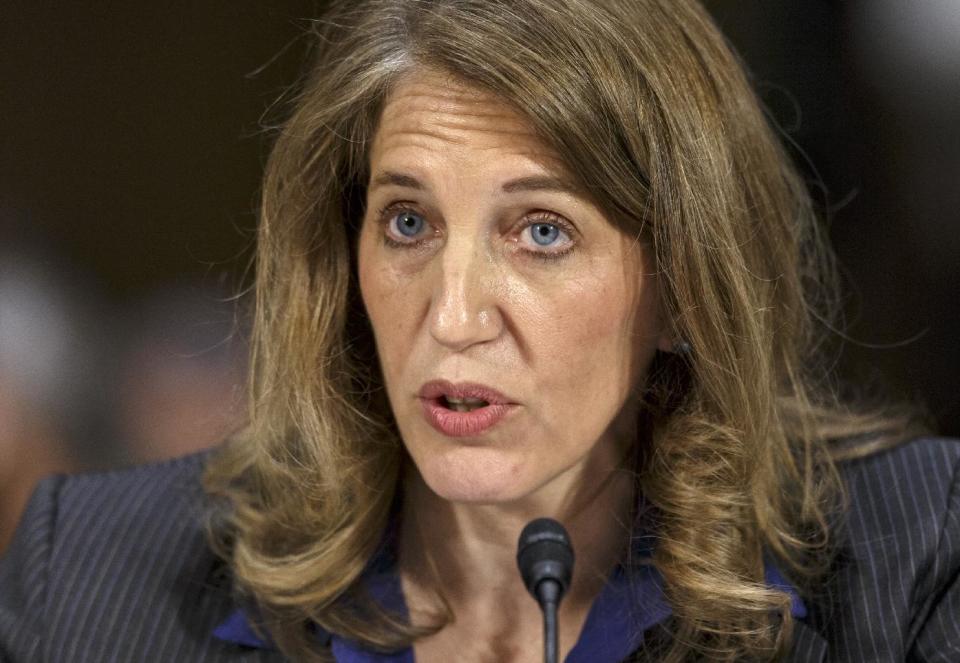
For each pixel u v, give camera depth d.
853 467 6.53
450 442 5.40
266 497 6.54
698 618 5.71
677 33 5.71
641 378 5.80
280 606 6.11
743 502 5.86
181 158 11.59
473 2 5.34
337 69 5.71
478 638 6.03
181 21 11.48
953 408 9.82
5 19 11.43
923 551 6.03
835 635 5.89
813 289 7.23
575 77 5.23
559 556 4.91
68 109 11.52
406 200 5.44
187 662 6.05
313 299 6.10
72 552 6.52
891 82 9.77
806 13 9.86
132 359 11.12
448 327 5.22
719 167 5.70
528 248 5.35
